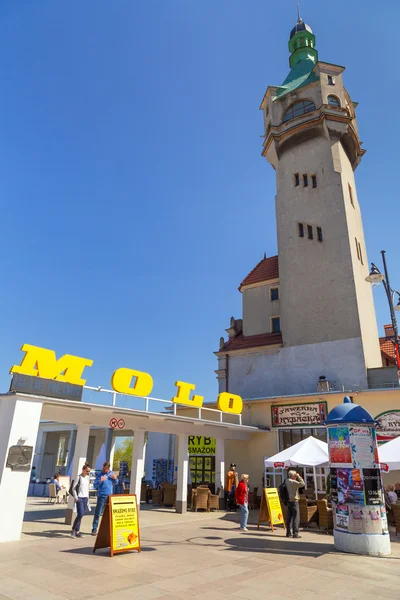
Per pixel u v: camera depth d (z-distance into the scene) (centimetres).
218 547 992
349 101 3022
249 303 2914
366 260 2670
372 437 1028
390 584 684
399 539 1174
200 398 1786
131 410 1398
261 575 728
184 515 1644
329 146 2744
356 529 951
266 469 2045
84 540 1034
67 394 1200
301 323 2453
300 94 2936
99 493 1159
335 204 2586
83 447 1329
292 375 2391
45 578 676
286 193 2816
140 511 1744
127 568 755
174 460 2505
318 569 781
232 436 2022
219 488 1902
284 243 2702
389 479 1742
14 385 1081
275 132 2928
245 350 2631
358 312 2286
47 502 2020
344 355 2244
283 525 1409
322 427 1941
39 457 2928
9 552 866
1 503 995
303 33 3562
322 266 2489
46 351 1180
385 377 2116
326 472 1850
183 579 690
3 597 578
